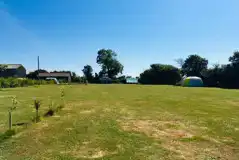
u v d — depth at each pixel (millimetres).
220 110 12891
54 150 6102
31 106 14477
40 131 8039
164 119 10250
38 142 6793
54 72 93500
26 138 7195
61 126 8789
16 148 6262
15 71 77938
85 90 31281
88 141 6863
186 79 50938
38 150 6105
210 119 10273
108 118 10414
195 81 49375
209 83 58062
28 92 27062
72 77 90625
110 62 100562
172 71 71000
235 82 54219
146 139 7082
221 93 25672
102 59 100812
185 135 7586
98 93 25703
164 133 7828
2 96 21531
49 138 7188
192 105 14992
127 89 33906
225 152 5973
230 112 12211
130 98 19719
